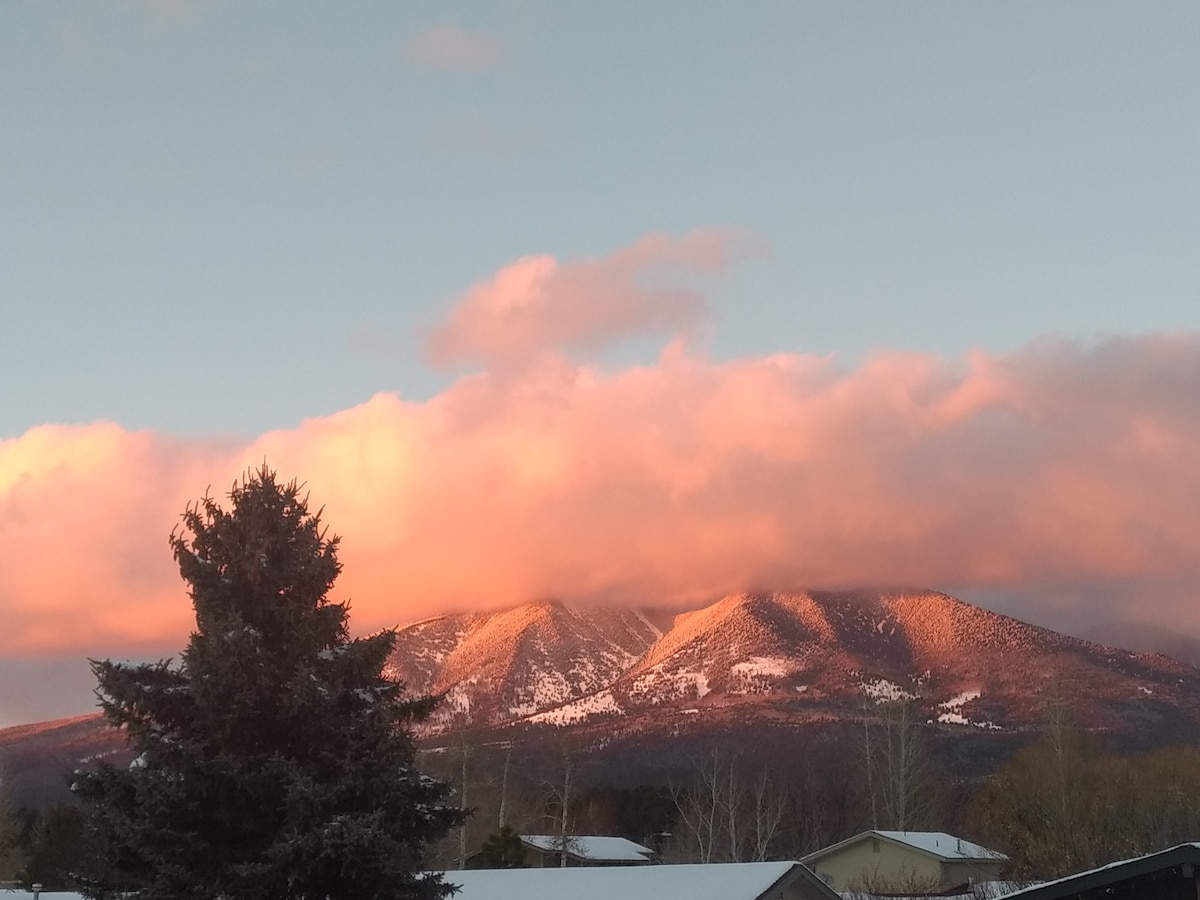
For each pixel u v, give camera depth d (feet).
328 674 78.74
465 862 195.83
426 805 78.18
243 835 75.61
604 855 265.95
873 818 249.34
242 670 75.82
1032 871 138.72
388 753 75.36
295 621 79.66
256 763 75.51
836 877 206.39
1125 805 178.09
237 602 81.46
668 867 112.27
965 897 146.41
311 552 82.38
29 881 170.40
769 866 108.37
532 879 112.98
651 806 331.98
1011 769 229.04
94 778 74.69
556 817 274.36
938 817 271.28
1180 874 65.16
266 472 83.41
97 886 75.77
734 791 247.50
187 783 73.61
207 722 76.18
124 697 76.48
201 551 82.69
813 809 264.52
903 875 195.21
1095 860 135.13
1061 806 157.89
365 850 70.08
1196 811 174.40
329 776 76.13
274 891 71.92
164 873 71.46
